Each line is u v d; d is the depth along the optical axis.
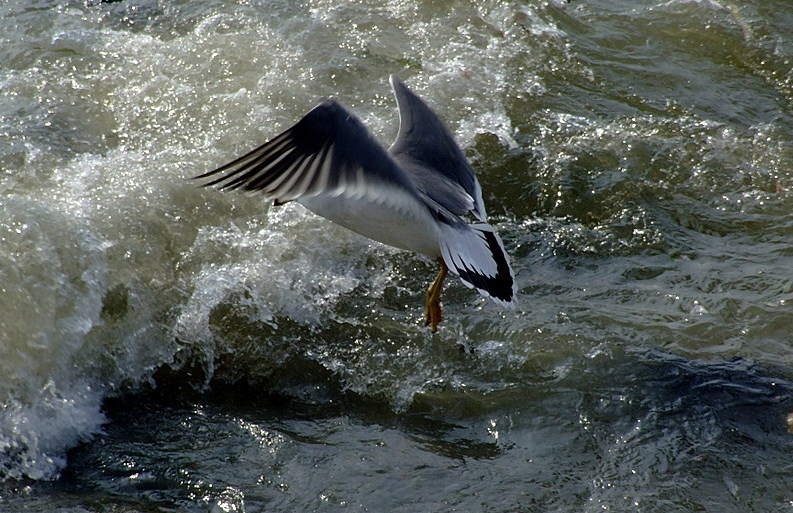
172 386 9.85
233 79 14.40
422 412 9.49
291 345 10.34
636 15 17.94
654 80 16.02
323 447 8.88
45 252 10.23
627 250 12.23
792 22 17.95
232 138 13.07
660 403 9.46
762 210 13.16
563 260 11.98
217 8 16.33
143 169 12.11
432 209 7.74
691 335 10.53
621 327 10.61
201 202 11.77
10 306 9.58
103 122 13.16
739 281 11.59
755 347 10.42
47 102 13.25
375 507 8.03
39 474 8.41
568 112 14.91
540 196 13.15
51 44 14.70
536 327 10.55
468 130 14.15
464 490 8.27
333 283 11.23
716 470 8.59
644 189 13.39
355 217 7.90
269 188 6.59
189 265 11.02
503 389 9.71
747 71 16.59
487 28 16.84
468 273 7.55
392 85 9.34
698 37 17.36
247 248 11.40
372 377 9.95
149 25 15.75
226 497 8.14
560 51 16.45
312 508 8.02
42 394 9.29
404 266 11.65
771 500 8.23
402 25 16.56
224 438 9.02
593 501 8.17
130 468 8.54
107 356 9.88
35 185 11.45
